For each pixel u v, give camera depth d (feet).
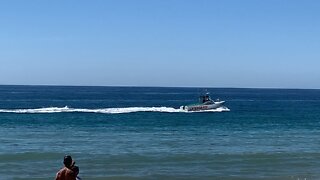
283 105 339.77
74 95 531.09
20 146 99.86
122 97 492.13
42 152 89.97
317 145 108.58
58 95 521.65
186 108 236.22
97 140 112.06
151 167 77.36
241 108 288.71
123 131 136.26
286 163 82.89
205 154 91.04
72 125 155.33
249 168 77.97
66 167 42.60
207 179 68.54
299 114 232.32
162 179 68.13
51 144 103.60
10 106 287.28
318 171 76.28
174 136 123.75
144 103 361.51
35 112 217.77
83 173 71.51
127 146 101.60
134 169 75.46
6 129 138.82
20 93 578.66
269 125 165.78
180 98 483.10
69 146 100.53
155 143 107.55
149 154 90.22
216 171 74.84
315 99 499.92
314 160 86.12
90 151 93.35
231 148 101.09
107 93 637.30
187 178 69.00
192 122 173.68
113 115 206.28
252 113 235.61
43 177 68.23
